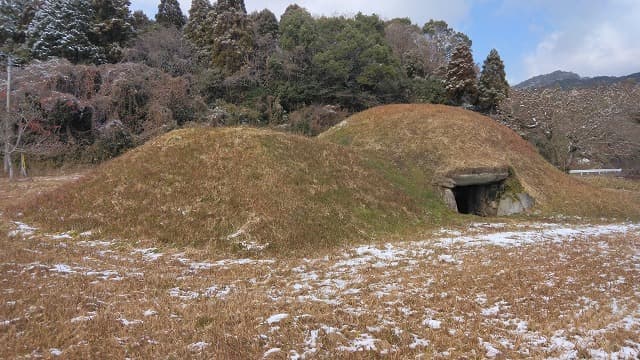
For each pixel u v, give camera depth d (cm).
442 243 1555
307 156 2078
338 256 1331
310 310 789
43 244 1267
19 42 4359
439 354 614
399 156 2678
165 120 3612
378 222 1797
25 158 3097
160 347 603
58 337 618
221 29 4688
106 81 3591
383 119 3156
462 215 2233
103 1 4225
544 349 634
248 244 1383
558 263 1210
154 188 1695
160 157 1902
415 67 5584
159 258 1239
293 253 1365
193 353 593
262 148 1983
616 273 1118
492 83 5034
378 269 1145
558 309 816
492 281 1009
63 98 3178
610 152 4753
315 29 4584
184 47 4922
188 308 783
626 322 749
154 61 4441
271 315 761
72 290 840
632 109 4688
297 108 4388
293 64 4369
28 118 2992
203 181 1731
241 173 1792
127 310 758
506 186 2495
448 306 832
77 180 1875
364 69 4422
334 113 4219
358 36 4491
